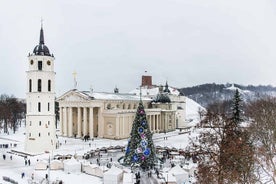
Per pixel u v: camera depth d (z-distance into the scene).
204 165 35.88
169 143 112.50
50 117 93.06
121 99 139.62
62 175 64.94
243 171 32.41
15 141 118.44
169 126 158.38
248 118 105.62
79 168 67.81
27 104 92.56
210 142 37.75
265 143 56.19
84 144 108.88
